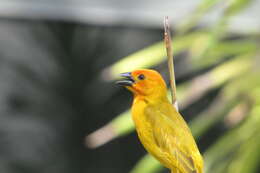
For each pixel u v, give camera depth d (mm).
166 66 14203
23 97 14633
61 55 13945
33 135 14602
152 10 14992
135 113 8117
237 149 9812
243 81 9508
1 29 15492
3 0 14938
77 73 13727
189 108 14000
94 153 14133
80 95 13703
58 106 13961
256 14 13945
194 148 7734
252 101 9430
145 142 8055
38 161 14531
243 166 9523
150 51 9609
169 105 8102
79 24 14438
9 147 15070
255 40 11094
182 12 14664
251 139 9453
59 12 14531
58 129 14062
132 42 15375
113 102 13648
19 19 14930
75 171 14086
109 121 13625
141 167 9469
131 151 14484
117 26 14836
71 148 14008
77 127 13805
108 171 14258
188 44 9758
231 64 9578
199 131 9773
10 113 15062
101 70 13859
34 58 14680
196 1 15086
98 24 14586
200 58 9656
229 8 8945
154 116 7945
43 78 14250
